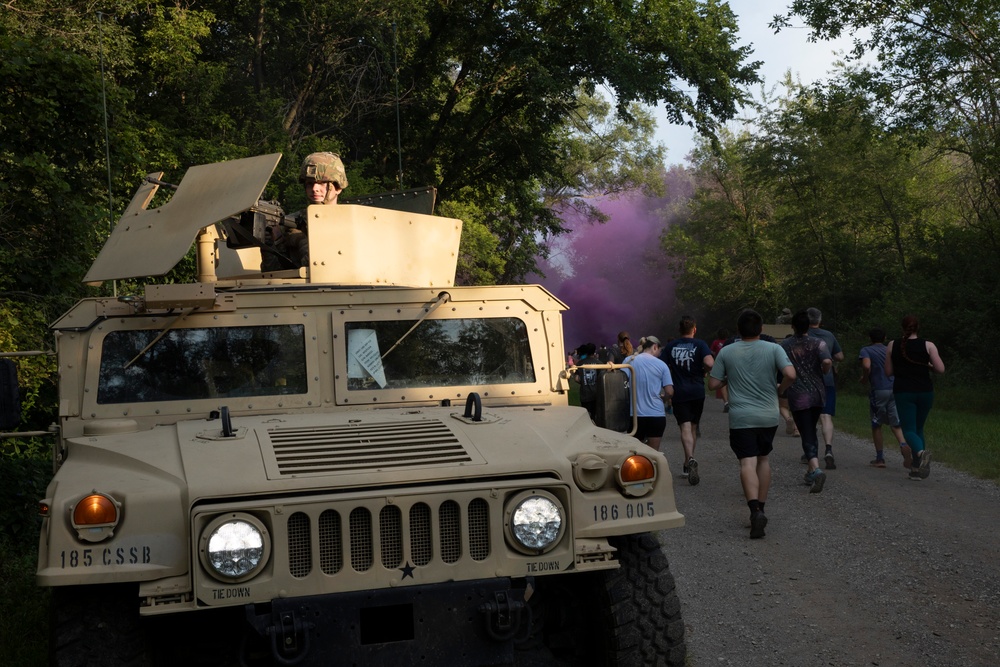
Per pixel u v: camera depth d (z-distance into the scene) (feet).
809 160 110.11
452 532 13.03
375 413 15.98
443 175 99.96
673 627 14.56
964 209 106.11
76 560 12.19
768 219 142.00
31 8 54.08
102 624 12.82
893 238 110.73
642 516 13.78
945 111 78.69
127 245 16.90
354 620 12.44
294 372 16.46
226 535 12.25
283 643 12.25
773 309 139.33
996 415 59.93
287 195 73.15
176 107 71.51
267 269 21.40
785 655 17.48
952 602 20.26
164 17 68.85
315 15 87.15
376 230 19.27
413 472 13.06
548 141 98.73
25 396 32.60
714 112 88.99
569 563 13.26
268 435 14.24
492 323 17.49
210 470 12.94
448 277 20.33
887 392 37.96
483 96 95.25
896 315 87.86
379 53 90.33
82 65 30.32
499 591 12.84
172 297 15.57
